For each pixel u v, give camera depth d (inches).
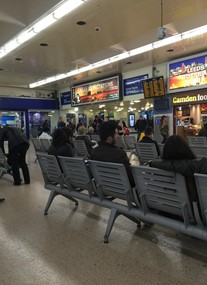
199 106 443.8
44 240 117.0
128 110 705.0
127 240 114.7
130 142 319.6
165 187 96.2
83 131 287.0
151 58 455.2
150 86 488.1
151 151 218.4
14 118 734.5
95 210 153.9
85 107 732.7
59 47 370.0
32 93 759.7
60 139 159.3
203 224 89.4
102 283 84.9
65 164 138.3
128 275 88.8
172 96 469.7
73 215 146.7
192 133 442.0
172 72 464.1
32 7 251.4
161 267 92.9
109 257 100.9
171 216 104.8
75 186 139.7
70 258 101.1
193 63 430.0
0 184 225.0
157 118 493.4
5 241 117.0
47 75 571.8
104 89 597.3
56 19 255.1
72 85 695.1
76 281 86.4
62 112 788.6
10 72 539.2
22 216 147.2
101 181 120.5
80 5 229.6
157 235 118.6
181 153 91.6
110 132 122.1
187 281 84.6
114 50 406.0
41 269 94.1
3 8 247.6
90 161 120.0
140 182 105.1
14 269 94.6
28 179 226.7
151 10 256.4
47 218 143.2
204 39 359.9
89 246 110.2
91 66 492.4
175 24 302.4
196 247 106.6
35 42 346.3
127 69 530.3
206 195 83.4
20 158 223.8
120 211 114.6
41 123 773.9
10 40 316.8
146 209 106.2
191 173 88.7
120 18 273.4
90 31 308.8
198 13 274.8
